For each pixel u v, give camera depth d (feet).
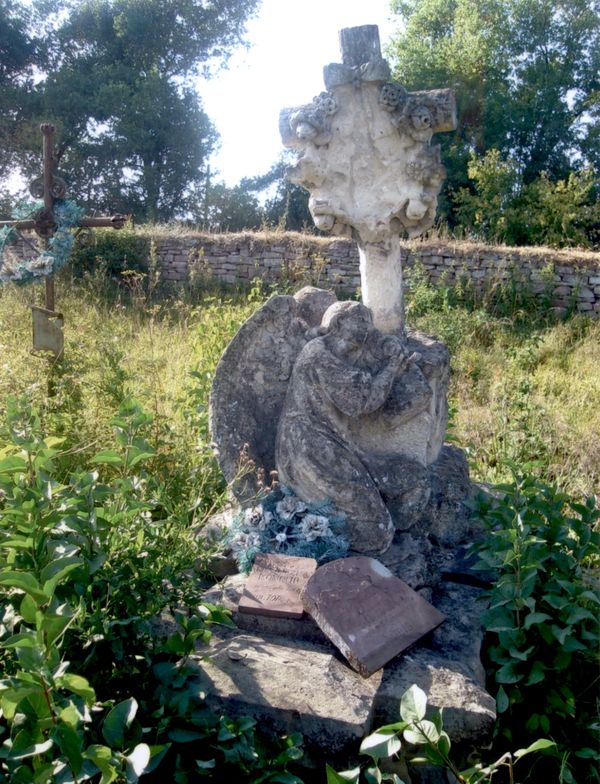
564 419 23.08
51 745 6.95
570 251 44.39
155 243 45.03
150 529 10.53
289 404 12.84
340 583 10.89
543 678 10.43
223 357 13.50
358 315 12.77
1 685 7.30
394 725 8.10
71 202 20.31
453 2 89.81
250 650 10.37
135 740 8.16
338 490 12.22
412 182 14.92
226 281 44.14
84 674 9.24
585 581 12.21
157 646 9.77
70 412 16.74
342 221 15.37
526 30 86.22
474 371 29.96
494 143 81.51
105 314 33.53
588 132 83.35
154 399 19.45
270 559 11.76
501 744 10.77
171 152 82.38
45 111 75.92
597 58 86.69
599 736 10.59
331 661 10.21
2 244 19.98
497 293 42.50
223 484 15.61
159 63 88.48
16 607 9.39
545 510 12.60
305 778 9.38
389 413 13.03
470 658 10.62
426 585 12.02
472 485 15.72
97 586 9.68
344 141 15.07
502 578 10.94
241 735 8.76
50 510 9.96
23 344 21.99
